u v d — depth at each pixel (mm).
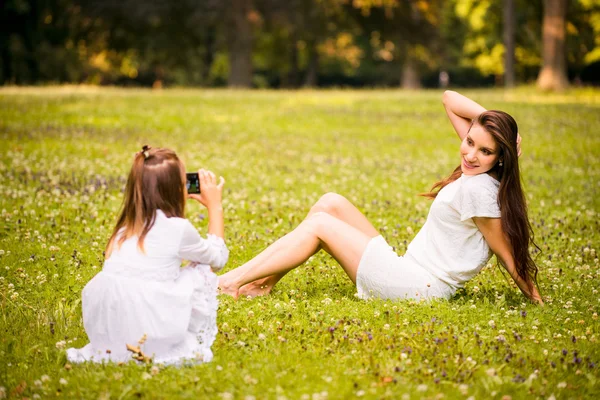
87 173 10227
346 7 44375
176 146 13367
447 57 52312
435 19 46375
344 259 5234
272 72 65438
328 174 11164
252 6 38969
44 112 17391
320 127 17594
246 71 39875
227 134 15695
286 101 22922
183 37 42344
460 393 3760
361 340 4391
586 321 4957
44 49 41844
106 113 17906
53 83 42000
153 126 16406
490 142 4969
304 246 5180
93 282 4133
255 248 6738
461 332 4617
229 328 4582
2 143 12445
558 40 30391
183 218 4246
